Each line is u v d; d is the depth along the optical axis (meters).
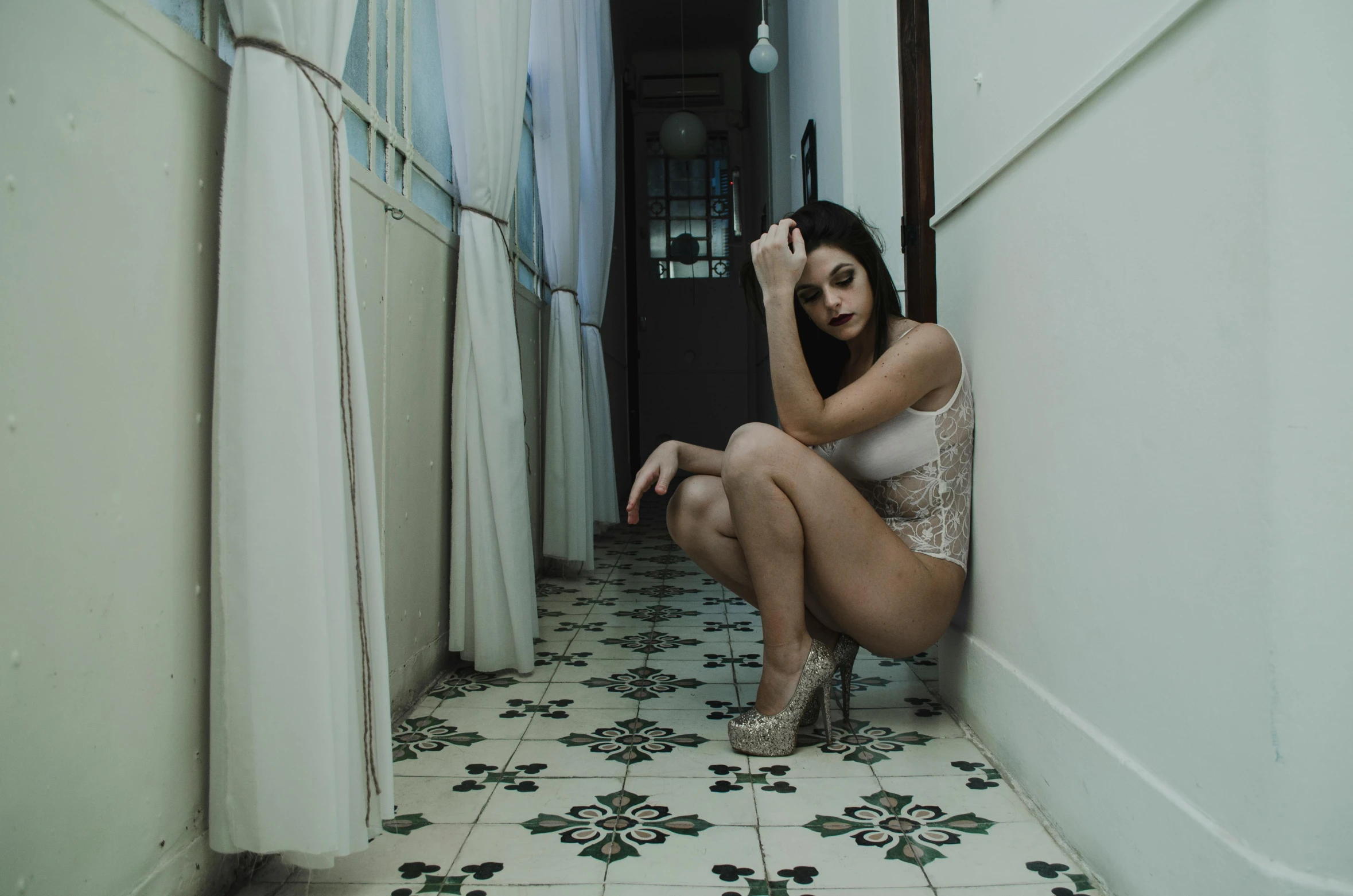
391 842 1.22
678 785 1.42
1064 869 1.12
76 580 0.83
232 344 1.01
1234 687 0.81
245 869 1.13
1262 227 0.75
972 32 1.57
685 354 9.31
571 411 3.46
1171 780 0.92
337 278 1.12
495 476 2.11
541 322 3.71
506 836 1.23
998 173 1.42
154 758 0.96
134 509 0.92
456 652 2.19
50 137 0.78
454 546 2.13
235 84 1.03
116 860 0.89
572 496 3.45
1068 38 1.15
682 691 1.98
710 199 9.35
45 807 0.78
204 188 1.06
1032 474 1.31
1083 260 1.12
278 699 0.99
